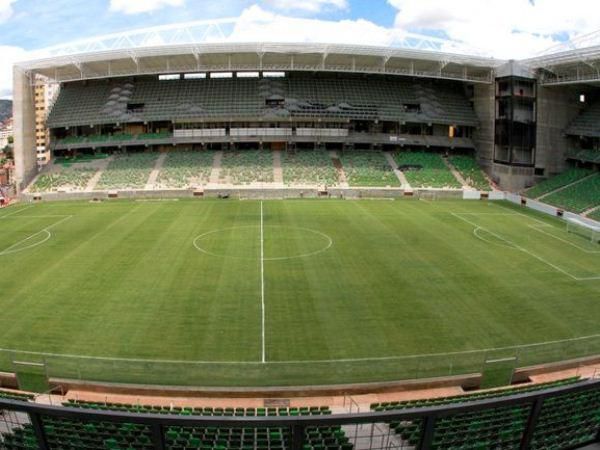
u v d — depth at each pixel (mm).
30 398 22328
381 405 21703
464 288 37406
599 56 68438
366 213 65125
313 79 95125
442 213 66312
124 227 56219
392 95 94438
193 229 55000
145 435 16047
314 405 22562
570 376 25344
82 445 13789
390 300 34875
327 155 88938
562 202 70438
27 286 37094
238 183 80125
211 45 78438
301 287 37125
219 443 17062
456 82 98188
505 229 57406
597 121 81875
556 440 11453
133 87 94000
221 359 26844
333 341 28875
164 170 83375
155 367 24828
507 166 84000
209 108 89625
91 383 23562
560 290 37375
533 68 81438
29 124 85375
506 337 29672
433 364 25438
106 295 35281
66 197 77062
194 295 35375
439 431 15664
